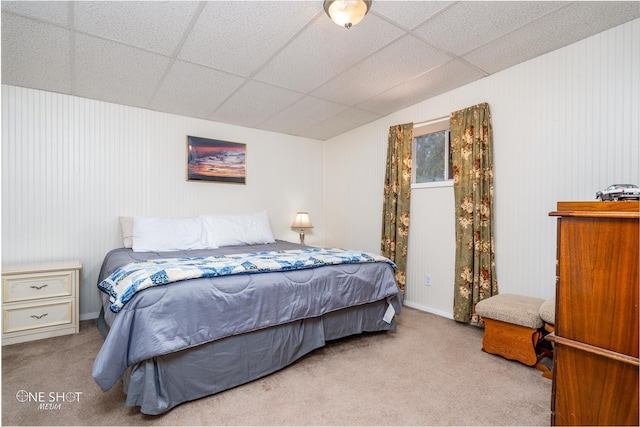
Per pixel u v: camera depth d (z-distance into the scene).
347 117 3.53
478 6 1.68
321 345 2.08
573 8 1.70
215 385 1.62
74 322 2.46
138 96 2.85
